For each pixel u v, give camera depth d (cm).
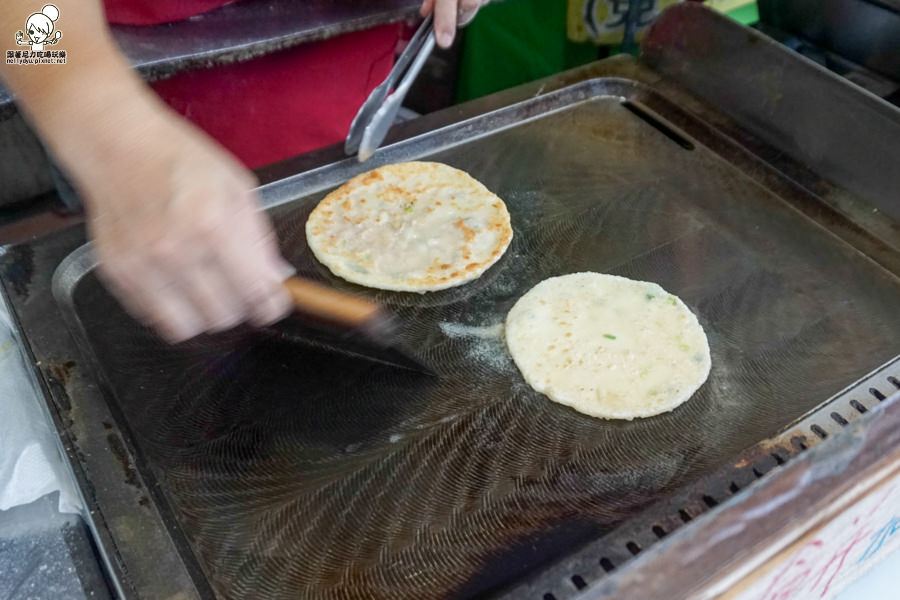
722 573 80
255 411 111
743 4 226
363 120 147
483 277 137
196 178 77
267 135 188
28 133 135
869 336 123
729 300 130
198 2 164
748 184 152
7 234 135
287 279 109
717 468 97
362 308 111
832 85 143
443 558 95
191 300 80
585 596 75
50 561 105
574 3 253
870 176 140
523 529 98
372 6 179
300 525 98
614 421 113
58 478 106
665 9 172
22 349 112
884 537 108
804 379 117
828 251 137
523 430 111
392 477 104
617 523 99
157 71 148
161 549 90
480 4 161
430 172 155
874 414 92
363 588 91
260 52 160
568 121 170
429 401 115
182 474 103
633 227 145
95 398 106
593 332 124
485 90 279
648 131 167
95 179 80
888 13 169
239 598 90
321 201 148
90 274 128
